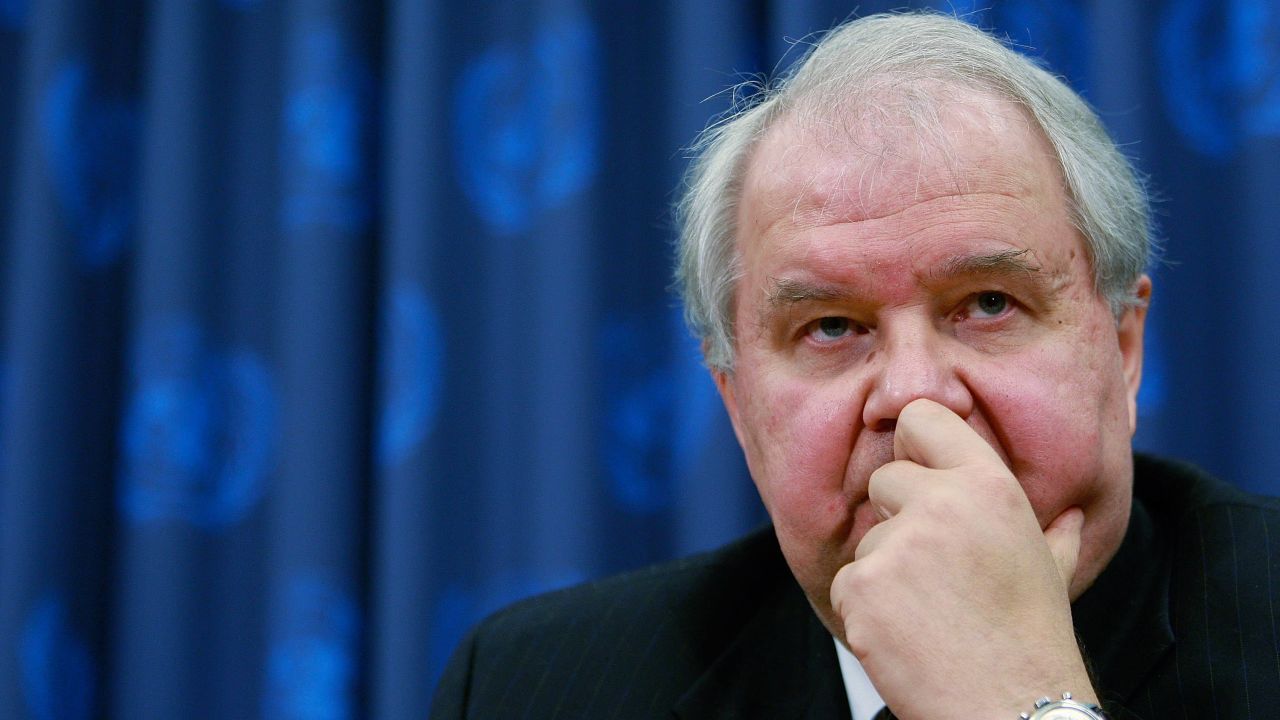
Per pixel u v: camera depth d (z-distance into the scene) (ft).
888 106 7.64
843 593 6.52
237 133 15.98
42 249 15.65
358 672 14.83
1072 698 5.95
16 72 16.90
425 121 14.84
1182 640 7.83
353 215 15.38
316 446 14.80
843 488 7.59
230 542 15.30
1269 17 12.64
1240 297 12.71
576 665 9.75
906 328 7.41
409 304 14.62
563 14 14.73
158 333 15.39
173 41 15.87
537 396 14.43
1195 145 13.03
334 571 14.69
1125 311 8.41
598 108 14.78
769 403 7.91
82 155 16.03
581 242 14.40
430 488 14.43
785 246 7.67
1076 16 13.55
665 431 14.56
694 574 10.19
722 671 9.25
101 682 15.52
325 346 14.96
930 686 6.14
